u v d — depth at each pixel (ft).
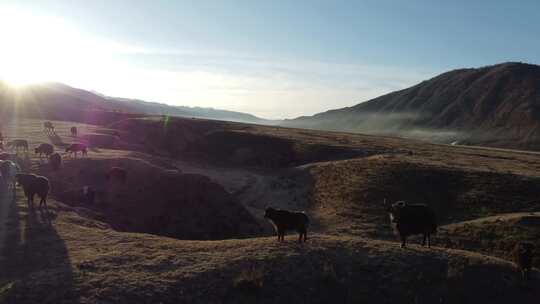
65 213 94.53
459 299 64.28
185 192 135.74
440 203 151.33
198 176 143.43
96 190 130.62
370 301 62.90
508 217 123.54
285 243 76.07
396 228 78.54
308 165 234.17
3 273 60.75
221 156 286.66
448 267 70.13
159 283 59.67
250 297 59.93
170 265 65.72
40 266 63.16
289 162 264.31
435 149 303.07
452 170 177.37
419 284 66.18
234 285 61.05
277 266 66.90
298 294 62.13
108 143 245.86
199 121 373.20
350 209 151.84
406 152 265.13
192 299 57.82
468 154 278.46
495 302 64.39
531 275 71.36
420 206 78.02
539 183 156.97
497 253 107.34
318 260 69.62
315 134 367.66
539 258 102.42
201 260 67.97
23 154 165.17
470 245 112.98
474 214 139.03
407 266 69.67
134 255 68.80
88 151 187.83
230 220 131.85
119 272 62.03
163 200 132.57
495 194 150.51
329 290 63.77
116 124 344.08
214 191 139.54
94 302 53.93
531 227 115.14
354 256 71.72
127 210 125.80
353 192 167.63
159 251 71.67
